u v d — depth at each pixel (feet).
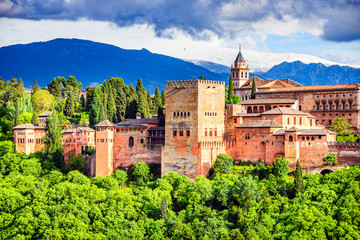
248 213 526.16
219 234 499.10
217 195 565.12
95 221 545.44
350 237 472.85
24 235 538.88
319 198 530.68
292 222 501.15
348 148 602.85
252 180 575.79
